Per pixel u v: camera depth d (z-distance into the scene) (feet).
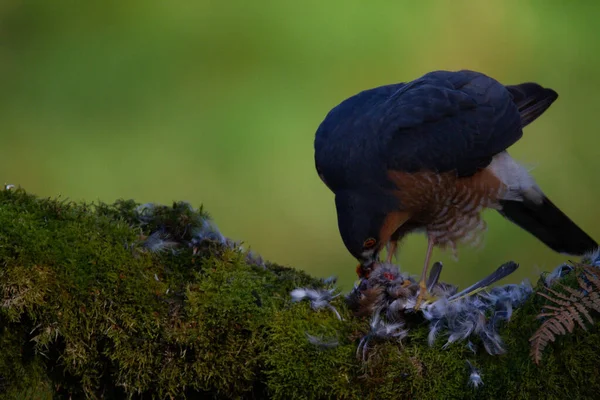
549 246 35.24
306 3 56.85
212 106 54.29
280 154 52.31
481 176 32.27
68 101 55.26
